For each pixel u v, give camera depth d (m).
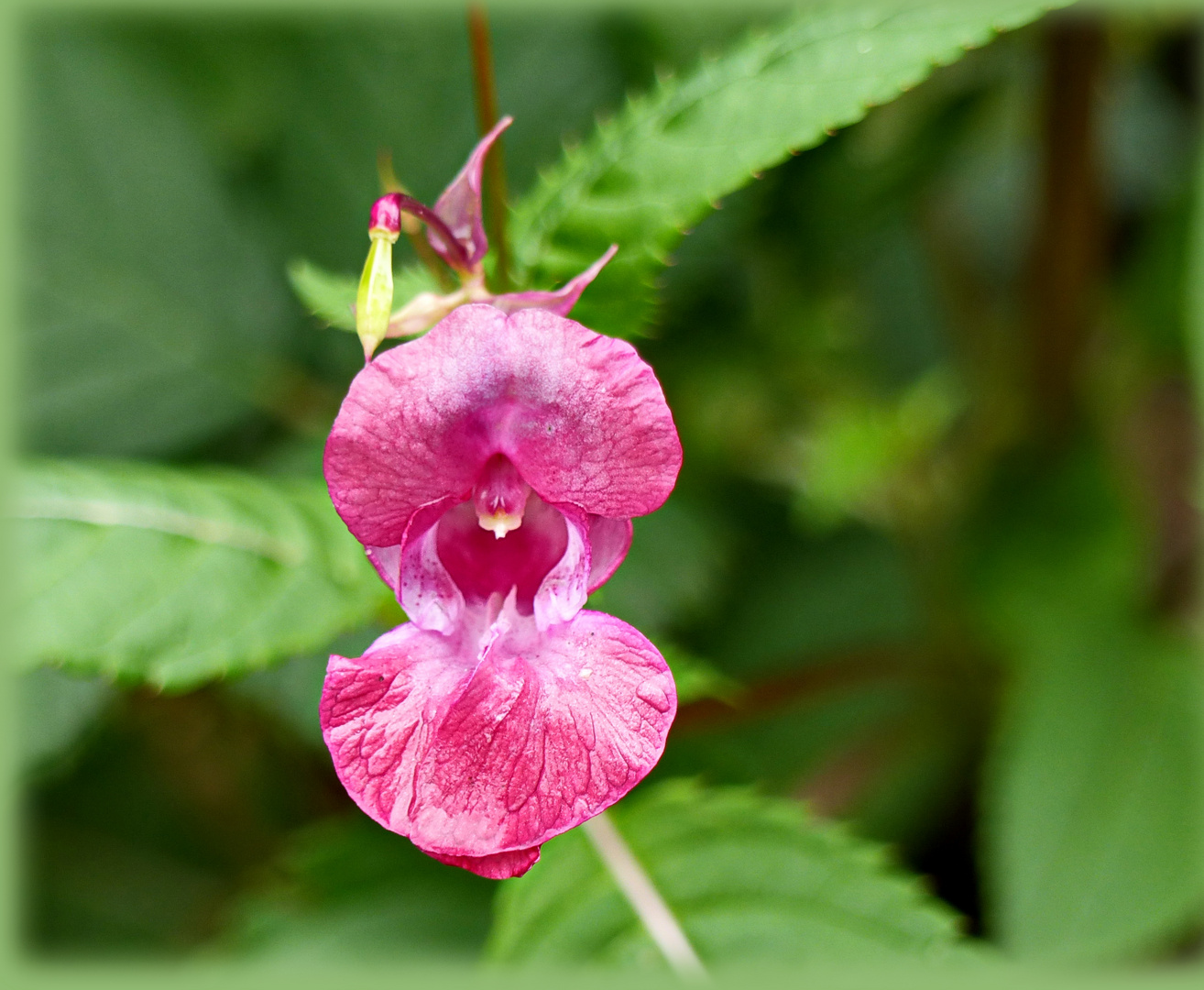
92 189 0.39
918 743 0.36
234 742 0.37
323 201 0.39
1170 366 0.37
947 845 0.36
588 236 0.31
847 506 0.36
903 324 0.43
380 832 0.35
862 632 0.38
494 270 0.31
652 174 0.31
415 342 0.29
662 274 0.37
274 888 0.35
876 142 0.37
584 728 0.29
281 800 0.38
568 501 0.29
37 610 0.31
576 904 0.31
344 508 0.29
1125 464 0.38
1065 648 0.35
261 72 0.40
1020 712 0.35
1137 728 0.35
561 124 0.38
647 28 0.37
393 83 0.39
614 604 0.36
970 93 0.37
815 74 0.31
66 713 0.35
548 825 0.29
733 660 0.37
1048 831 0.34
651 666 0.29
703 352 0.38
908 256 0.44
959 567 0.36
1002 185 0.45
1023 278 0.37
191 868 0.39
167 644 0.31
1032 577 0.36
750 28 0.36
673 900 0.31
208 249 0.40
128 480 0.32
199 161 0.40
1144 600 0.36
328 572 0.32
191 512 0.32
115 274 0.39
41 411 0.38
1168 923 0.33
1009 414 0.38
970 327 0.40
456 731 0.29
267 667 0.32
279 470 0.37
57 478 0.32
